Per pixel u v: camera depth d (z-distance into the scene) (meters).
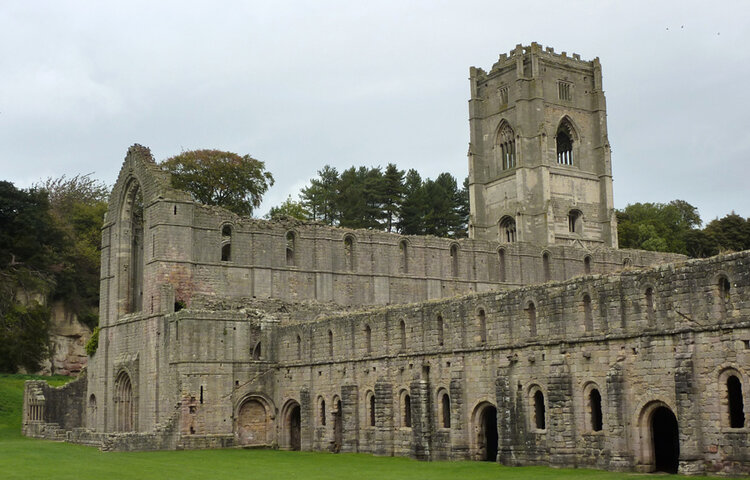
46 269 146.25
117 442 83.69
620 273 57.28
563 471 56.88
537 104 159.00
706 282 51.75
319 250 111.06
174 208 101.38
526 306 64.25
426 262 119.94
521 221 157.12
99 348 109.50
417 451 72.06
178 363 90.75
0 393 126.00
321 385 86.94
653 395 54.19
